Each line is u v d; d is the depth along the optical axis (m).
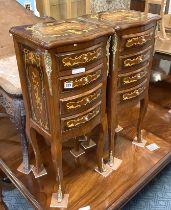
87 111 1.06
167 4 2.65
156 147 1.50
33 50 0.94
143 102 1.40
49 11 2.03
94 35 0.93
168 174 1.62
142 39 1.15
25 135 1.28
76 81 0.97
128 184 1.26
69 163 1.39
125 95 1.24
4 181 1.54
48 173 1.33
